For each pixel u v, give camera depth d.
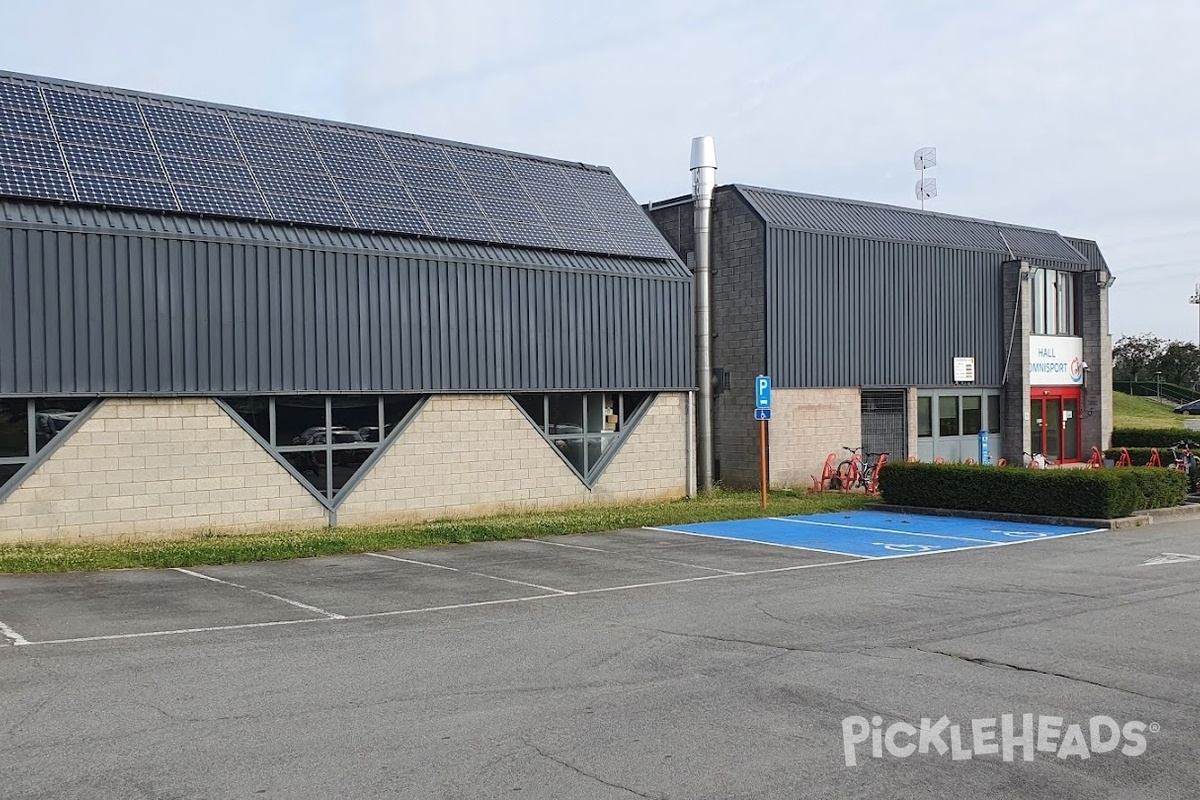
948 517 19.98
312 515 17.02
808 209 26.30
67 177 15.31
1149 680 7.76
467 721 6.71
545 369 19.88
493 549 15.34
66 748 6.13
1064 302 31.95
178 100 18.59
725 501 21.89
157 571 12.90
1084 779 5.77
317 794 5.46
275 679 7.72
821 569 13.43
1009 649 8.75
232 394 16.05
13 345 14.13
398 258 17.97
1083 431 32.12
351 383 17.33
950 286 28.56
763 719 6.77
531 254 19.97
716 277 25.72
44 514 14.49
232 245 16.14
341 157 19.67
